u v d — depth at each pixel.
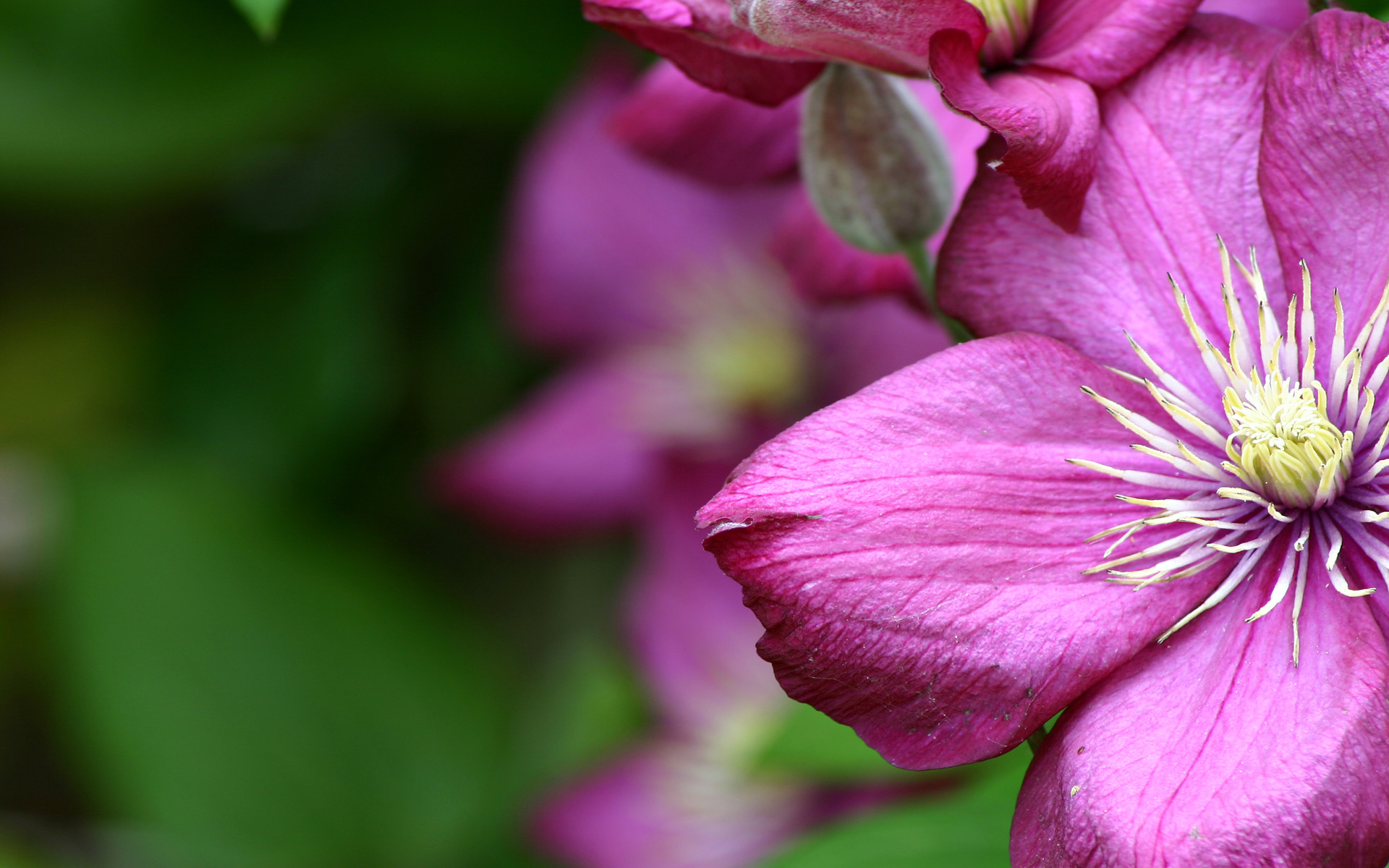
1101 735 0.54
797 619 0.54
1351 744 0.52
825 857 0.61
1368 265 0.55
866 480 0.54
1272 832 0.52
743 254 0.90
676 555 0.84
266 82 0.86
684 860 0.81
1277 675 0.54
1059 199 0.55
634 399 0.93
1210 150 0.56
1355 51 0.54
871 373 0.84
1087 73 0.56
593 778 0.84
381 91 0.90
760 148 0.62
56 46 0.85
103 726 0.94
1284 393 0.55
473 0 0.85
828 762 0.64
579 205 0.91
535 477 0.94
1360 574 0.54
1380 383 0.55
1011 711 0.54
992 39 0.56
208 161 0.91
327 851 0.93
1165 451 0.55
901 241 0.59
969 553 0.54
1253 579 0.55
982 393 0.55
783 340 0.88
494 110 0.89
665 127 0.62
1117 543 0.54
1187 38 0.56
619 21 0.56
